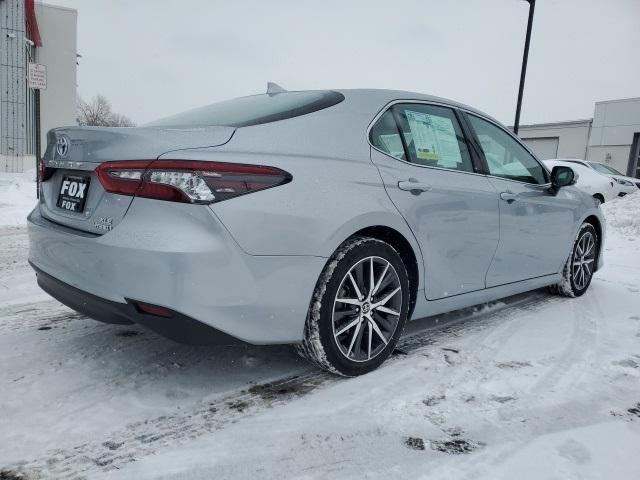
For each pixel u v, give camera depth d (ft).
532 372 8.47
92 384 7.59
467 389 7.76
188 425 6.55
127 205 6.57
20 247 18.98
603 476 5.68
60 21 57.62
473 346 9.61
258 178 6.73
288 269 6.96
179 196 6.31
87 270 6.86
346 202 7.51
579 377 8.33
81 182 7.43
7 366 8.08
